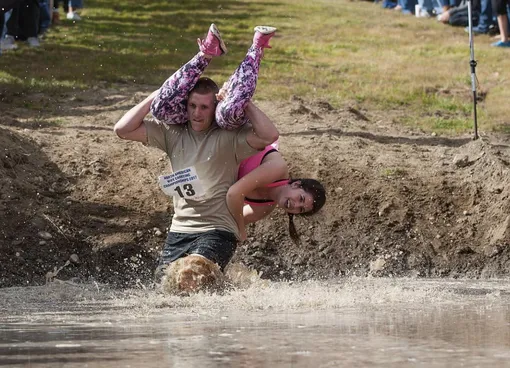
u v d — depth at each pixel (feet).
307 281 48.34
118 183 57.06
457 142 71.20
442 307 34.17
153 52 110.01
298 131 69.41
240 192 38.68
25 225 51.55
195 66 38.32
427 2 151.43
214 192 39.52
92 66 97.30
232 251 39.91
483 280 49.29
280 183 40.04
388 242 54.65
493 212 57.00
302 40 124.06
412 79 98.94
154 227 53.62
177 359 21.71
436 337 25.36
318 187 40.16
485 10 133.39
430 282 47.34
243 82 37.81
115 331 27.37
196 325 28.53
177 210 40.37
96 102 78.43
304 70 101.24
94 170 57.77
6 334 27.07
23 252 49.73
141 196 56.03
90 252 51.06
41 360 21.93
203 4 156.66
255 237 53.83
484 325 28.25
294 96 83.25
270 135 38.09
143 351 23.07
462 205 57.93
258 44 38.22
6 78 86.69
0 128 59.77
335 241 54.29
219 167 39.40
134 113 39.32
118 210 54.49
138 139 39.83
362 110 83.87
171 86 38.55
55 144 61.11
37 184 55.36
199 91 38.55
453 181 60.08
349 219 55.83
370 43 123.75
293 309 33.50
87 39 118.73
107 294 40.73
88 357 22.26
